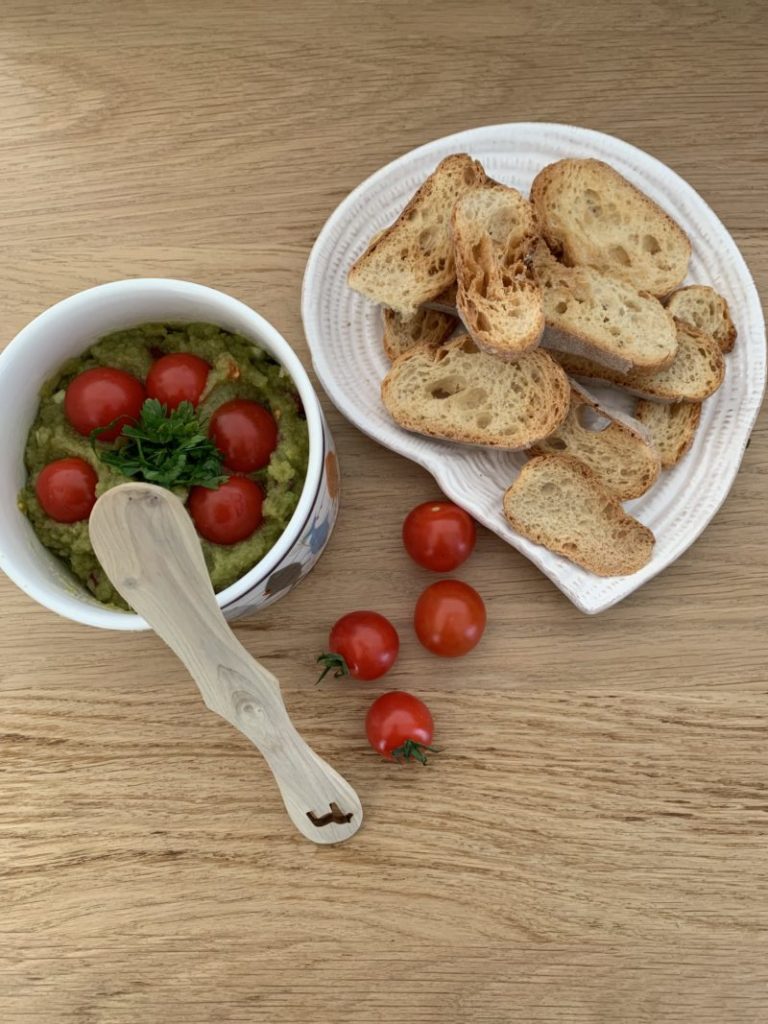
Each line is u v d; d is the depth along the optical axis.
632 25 0.41
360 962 0.38
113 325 0.34
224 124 0.42
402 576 0.40
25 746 0.40
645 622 0.39
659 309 0.38
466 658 0.39
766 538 0.39
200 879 0.39
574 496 0.38
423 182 0.40
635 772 0.39
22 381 0.33
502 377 0.38
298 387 0.32
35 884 0.39
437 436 0.38
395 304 0.38
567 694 0.39
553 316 0.38
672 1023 0.38
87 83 0.42
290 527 0.32
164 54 0.42
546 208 0.39
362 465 0.40
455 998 0.38
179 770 0.39
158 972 0.39
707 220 0.39
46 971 0.39
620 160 0.40
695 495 0.39
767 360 0.39
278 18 0.42
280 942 0.39
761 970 0.38
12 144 0.42
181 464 0.32
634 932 0.38
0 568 0.32
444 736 0.39
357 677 0.38
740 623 0.39
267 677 0.31
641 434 0.38
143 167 0.41
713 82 0.41
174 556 0.28
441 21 0.42
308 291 0.39
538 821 0.39
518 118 0.41
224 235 0.41
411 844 0.39
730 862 0.38
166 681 0.40
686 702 0.39
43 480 0.33
